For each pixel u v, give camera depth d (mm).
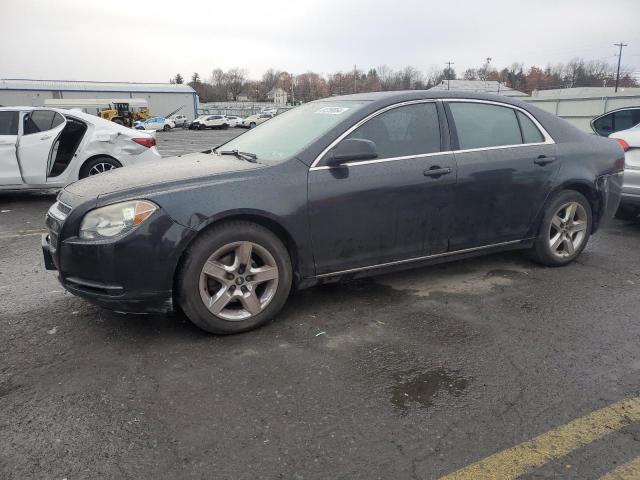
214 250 3354
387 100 4031
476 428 2557
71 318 3797
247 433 2514
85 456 2354
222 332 3484
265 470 2271
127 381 2959
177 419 2617
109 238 3176
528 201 4562
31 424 2572
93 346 3371
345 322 3746
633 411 2691
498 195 4371
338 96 4660
